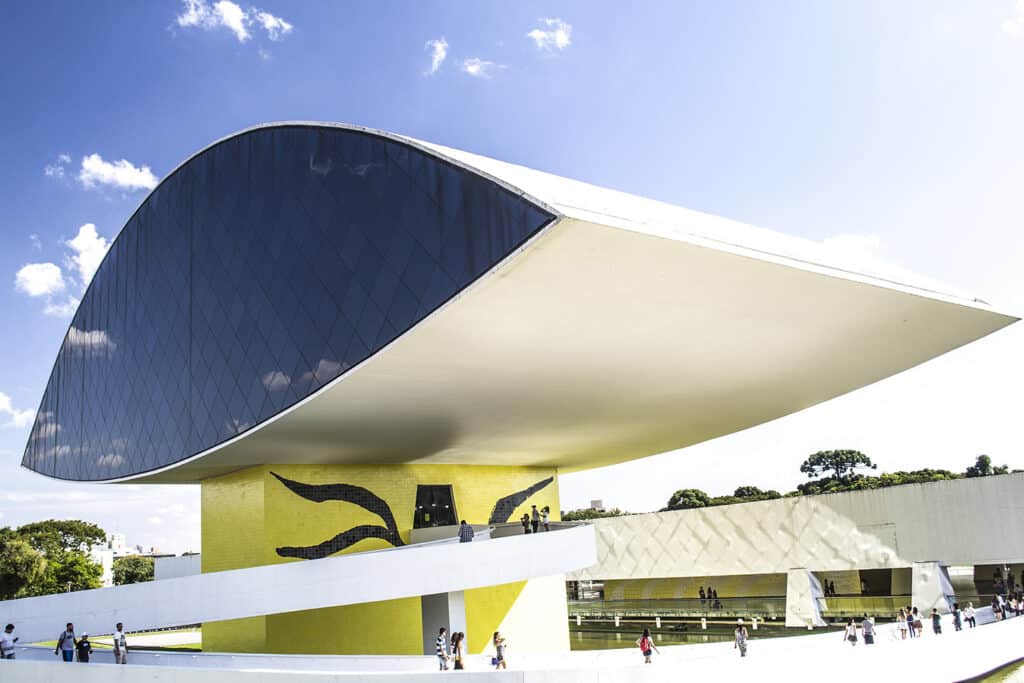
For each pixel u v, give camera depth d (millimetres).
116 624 17266
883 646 18016
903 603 33219
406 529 27594
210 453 22000
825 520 35688
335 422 20000
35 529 61375
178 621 17328
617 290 13531
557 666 18750
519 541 19562
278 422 19188
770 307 15398
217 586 17375
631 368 18547
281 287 19375
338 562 17484
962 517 31578
